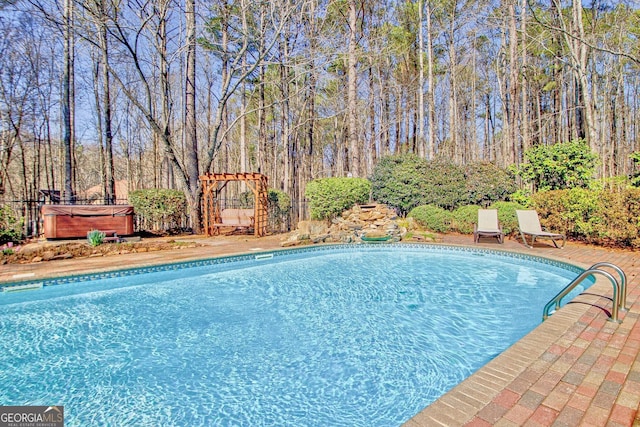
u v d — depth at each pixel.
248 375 3.40
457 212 11.32
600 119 22.97
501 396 2.11
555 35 18.11
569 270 6.59
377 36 19.77
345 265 8.11
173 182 21.33
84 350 3.96
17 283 5.43
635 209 7.79
